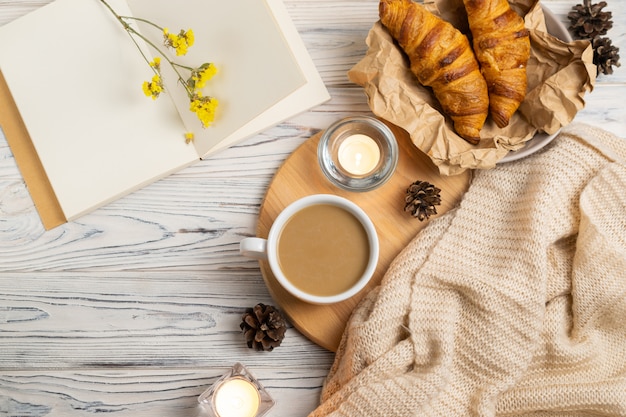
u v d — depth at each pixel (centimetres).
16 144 72
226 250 73
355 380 67
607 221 70
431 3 71
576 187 70
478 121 69
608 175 69
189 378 71
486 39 68
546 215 69
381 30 70
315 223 68
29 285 72
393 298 68
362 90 74
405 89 69
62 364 71
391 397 66
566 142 71
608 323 69
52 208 72
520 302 68
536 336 67
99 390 71
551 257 71
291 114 72
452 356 68
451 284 69
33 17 72
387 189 72
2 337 72
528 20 70
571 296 70
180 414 71
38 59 72
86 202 71
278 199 71
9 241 72
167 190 73
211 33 70
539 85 70
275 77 67
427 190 69
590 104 75
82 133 72
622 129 75
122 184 71
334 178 70
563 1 76
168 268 73
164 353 72
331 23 75
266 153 73
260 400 69
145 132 72
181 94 71
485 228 70
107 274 72
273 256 65
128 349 72
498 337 68
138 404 71
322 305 70
